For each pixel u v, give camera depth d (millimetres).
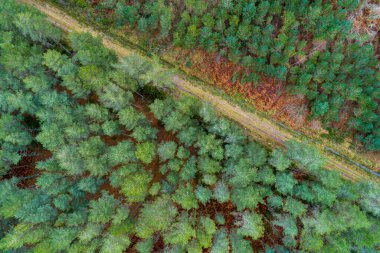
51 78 52562
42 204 46719
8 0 51812
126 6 59594
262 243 54844
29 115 55031
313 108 59875
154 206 46562
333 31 56375
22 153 54312
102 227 46594
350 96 57406
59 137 47281
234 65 61906
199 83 62156
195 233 47594
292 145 51625
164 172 51906
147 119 56031
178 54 62875
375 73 57938
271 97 62375
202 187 49969
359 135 61094
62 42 59469
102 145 49562
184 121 51188
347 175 61469
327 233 47188
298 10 57219
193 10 57938
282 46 56812
